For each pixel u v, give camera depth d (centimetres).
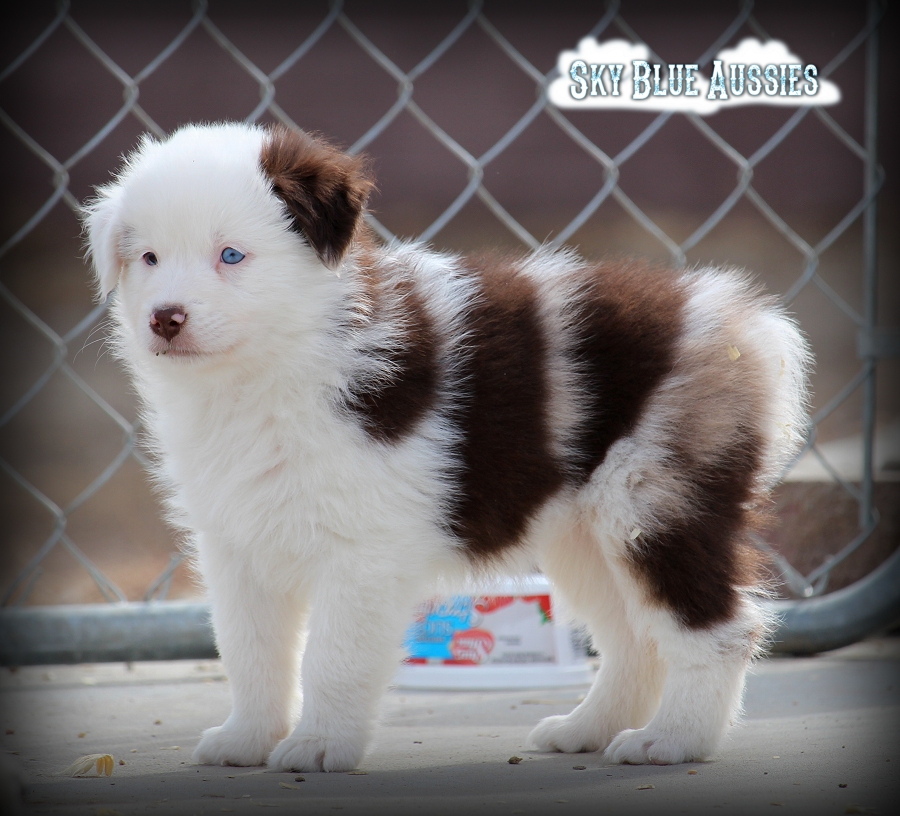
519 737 403
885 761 342
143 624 498
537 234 1412
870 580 520
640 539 375
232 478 359
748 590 385
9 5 1062
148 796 301
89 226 396
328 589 353
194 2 880
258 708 368
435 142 1350
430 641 505
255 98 1244
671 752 356
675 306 396
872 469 554
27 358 1192
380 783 320
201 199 351
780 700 447
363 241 396
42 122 1196
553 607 442
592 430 381
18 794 290
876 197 553
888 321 1305
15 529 810
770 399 397
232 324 348
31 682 507
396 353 362
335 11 554
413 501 356
